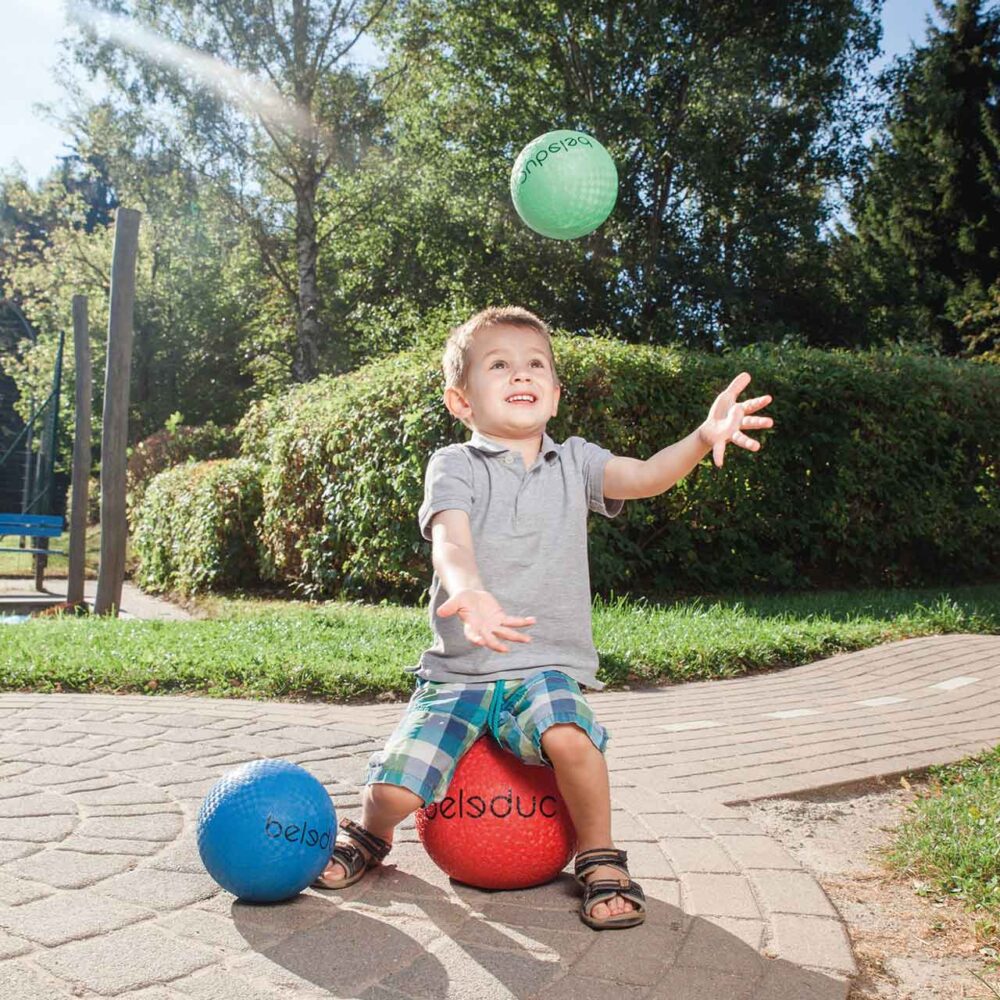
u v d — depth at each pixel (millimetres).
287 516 11367
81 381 11602
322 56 24359
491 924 2613
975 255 32750
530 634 2842
